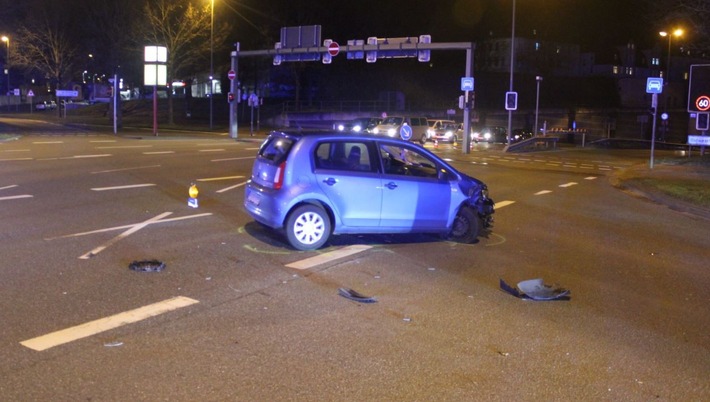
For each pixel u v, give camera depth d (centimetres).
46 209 1196
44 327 593
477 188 1037
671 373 546
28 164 1928
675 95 9762
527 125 7669
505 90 8494
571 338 622
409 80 8131
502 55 9500
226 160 2295
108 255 866
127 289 718
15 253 860
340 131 984
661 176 2353
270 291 733
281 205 920
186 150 2738
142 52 5681
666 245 1118
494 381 515
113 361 523
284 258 885
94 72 7050
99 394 464
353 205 949
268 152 982
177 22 5606
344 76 7975
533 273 873
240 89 7506
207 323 621
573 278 859
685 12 2359
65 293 695
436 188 1001
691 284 850
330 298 716
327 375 513
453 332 625
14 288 707
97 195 1381
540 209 1488
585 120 8375
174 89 8806
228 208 1270
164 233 1020
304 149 929
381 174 968
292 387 489
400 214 977
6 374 492
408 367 535
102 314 634
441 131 4725
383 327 630
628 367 556
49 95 9444
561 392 500
